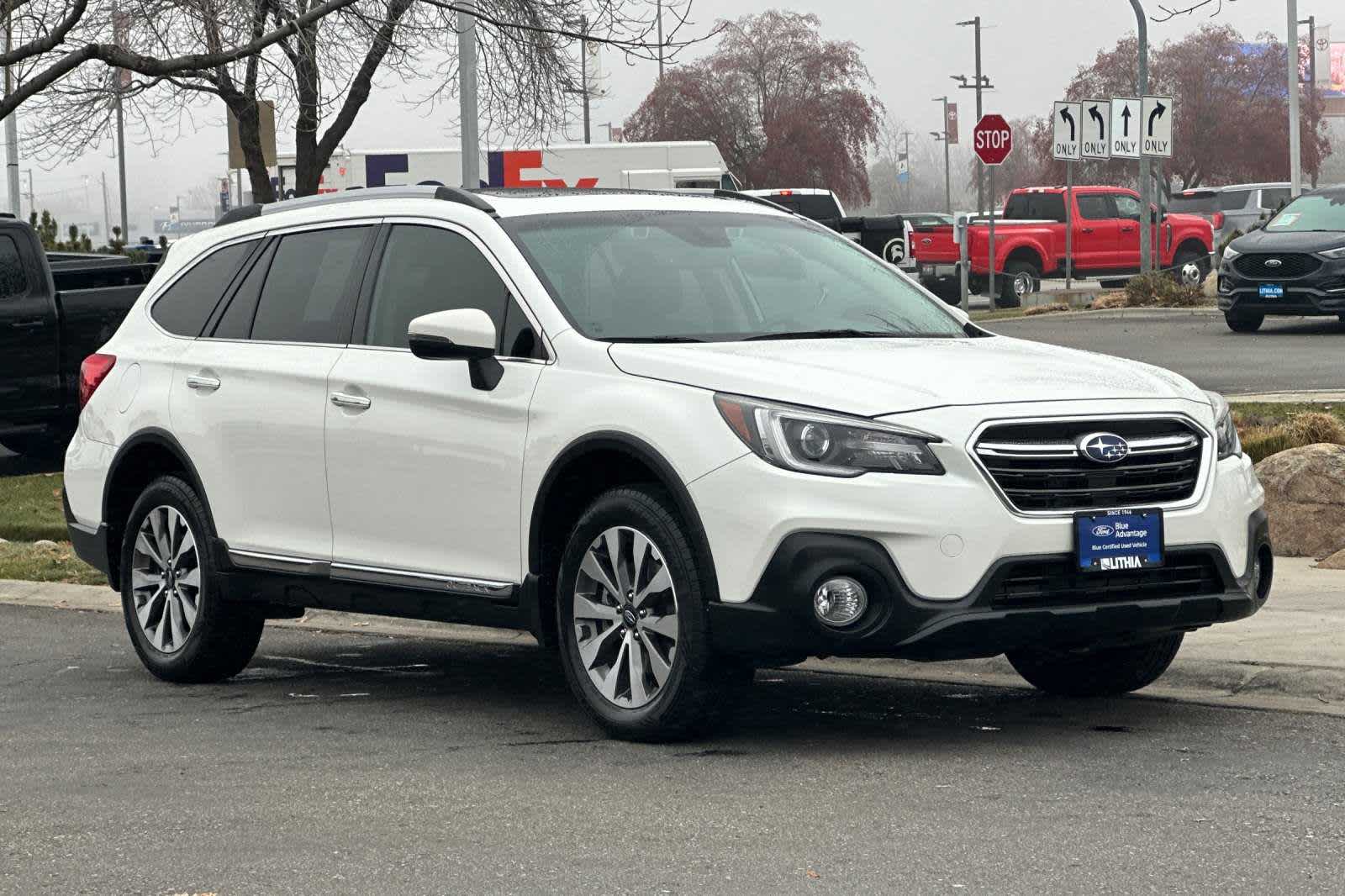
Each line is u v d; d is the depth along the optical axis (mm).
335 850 6035
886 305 8703
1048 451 7121
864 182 96875
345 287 9016
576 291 8125
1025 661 8531
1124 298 35219
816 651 7012
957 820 6199
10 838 6305
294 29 19672
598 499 7652
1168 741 7469
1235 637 9156
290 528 9062
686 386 7391
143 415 9828
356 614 11852
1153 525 7230
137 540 9883
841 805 6465
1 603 12828
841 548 6922
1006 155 38000
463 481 8164
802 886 5484
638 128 95125
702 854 5871
